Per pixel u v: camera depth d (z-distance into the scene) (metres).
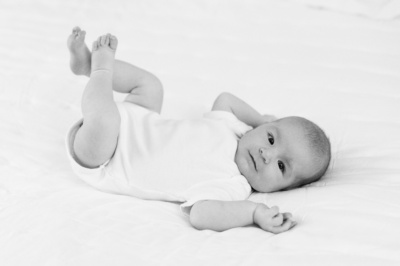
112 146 1.52
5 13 2.41
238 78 2.01
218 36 2.26
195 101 1.89
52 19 2.38
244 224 1.40
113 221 1.37
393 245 1.27
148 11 2.43
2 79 1.93
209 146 1.57
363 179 1.53
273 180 1.56
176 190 1.50
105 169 1.53
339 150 1.68
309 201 1.43
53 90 1.89
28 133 1.71
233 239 1.32
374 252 1.25
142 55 2.12
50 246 1.27
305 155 1.57
